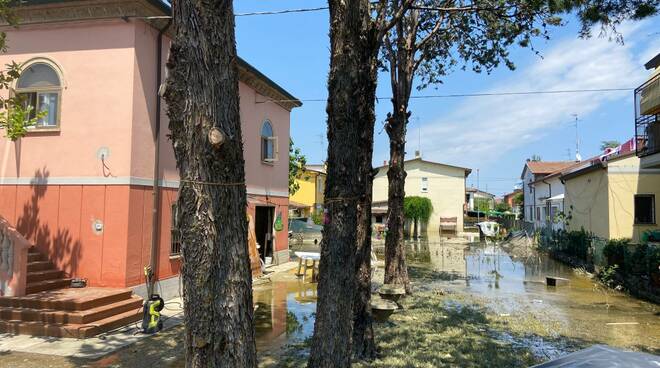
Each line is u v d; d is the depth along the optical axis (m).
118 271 9.71
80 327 7.88
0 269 8.80
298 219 36.06
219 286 3.33
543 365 2.93
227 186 3.42
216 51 3.41
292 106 19.56
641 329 9.08
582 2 6.88
